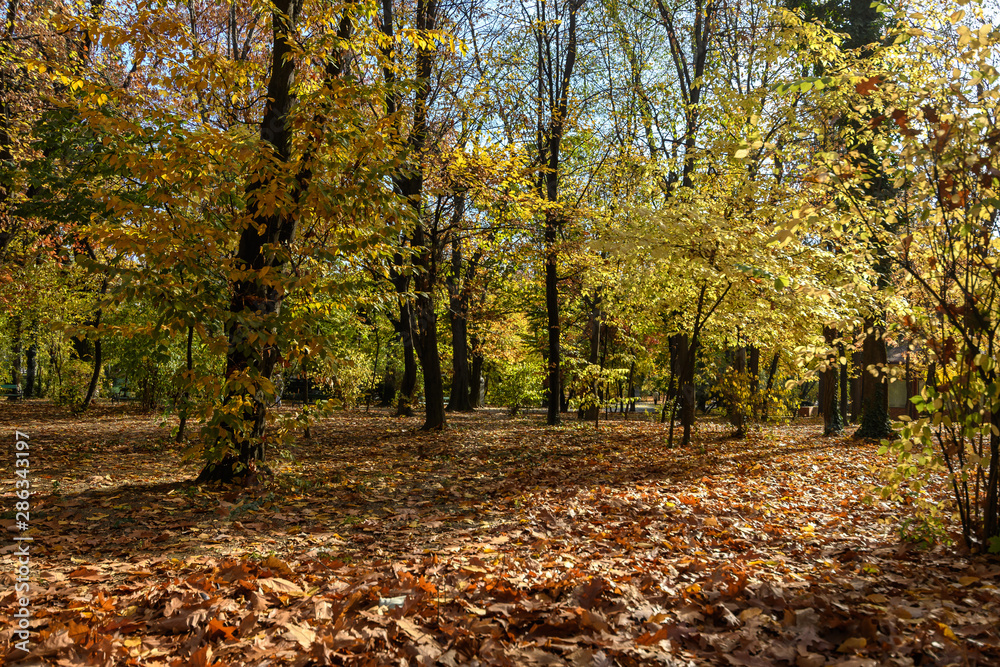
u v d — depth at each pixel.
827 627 3.00
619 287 14.67
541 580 3.86
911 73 5.05
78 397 19.97
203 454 7.13
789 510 6.56
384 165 6.98
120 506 6.32
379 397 33.69
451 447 12.89
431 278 15.83
